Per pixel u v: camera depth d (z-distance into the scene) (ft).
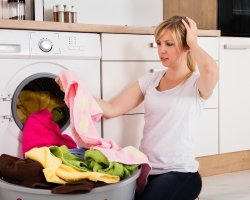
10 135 6.18
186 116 5.67
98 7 8.69
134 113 7.17
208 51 7.86
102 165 5.09
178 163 5.62
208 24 8.46
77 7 8.43
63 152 5.17
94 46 6.72
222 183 7.77
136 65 7.15
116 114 6.36
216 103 8.07
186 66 5.89
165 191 5.23
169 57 5.71
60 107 6.80
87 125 5.48
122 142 7.11
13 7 7.15
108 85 6.92
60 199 4.61
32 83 6.81
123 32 6.98
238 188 7.48
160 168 5.65
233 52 8.17
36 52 6.22
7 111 6.10
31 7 7.54
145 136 5.94
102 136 6.95
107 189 4.78
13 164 4.94
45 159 4.82
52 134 6.20
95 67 6.81
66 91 5.56
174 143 5.67
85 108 5.56
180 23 5.66
